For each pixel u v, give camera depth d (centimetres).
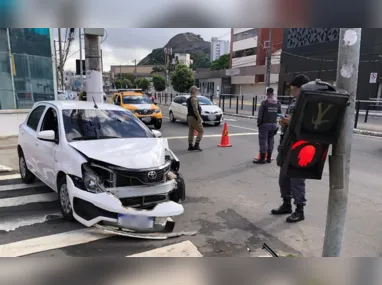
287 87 3494
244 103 3778
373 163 779
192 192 554
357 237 391
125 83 7862
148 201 396
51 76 1206
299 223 430
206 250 357
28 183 591
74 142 430
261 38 5025
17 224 413
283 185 452
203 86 6212
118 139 457
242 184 603
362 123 1614
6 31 1086
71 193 381
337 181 228
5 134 1103
